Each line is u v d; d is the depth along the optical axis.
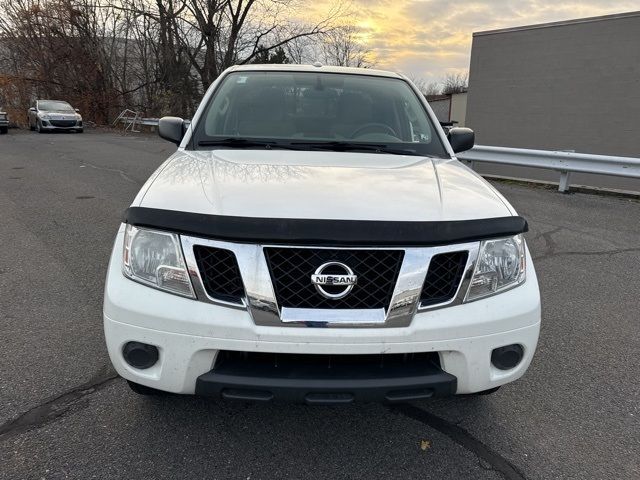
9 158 12.66
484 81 14.55
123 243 2.07
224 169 2.36
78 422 2.37
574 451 2.30
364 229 1.83
